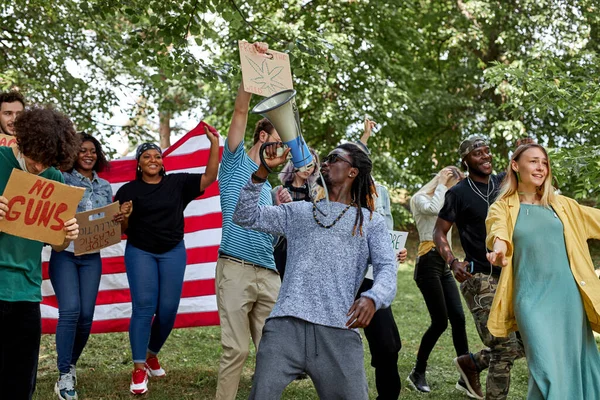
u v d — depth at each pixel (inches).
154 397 206.4
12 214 130.0
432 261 229.6
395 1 668.1
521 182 170.7
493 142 727.1
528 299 162.6
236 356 173.2
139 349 204.8
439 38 759.1
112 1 284.4
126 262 209.0
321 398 128.9
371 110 658.8
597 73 261.4
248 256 178.5
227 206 179.2
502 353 180.9
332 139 711.7
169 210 208.7
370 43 655.1
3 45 458.3
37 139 130.7
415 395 220.7
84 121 512.7
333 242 129.8
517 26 689.6
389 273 128.5
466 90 766.5
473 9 676.7
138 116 559.8
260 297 181.0
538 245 164.4
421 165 784.9
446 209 201.2
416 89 753.6
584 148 235.8
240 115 177.8
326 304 127.3
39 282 138.3
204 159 257.6
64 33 491.8
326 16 643.5
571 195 632.4
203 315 251.1
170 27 281.1
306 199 199.3
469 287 191.9
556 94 250.5
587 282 163.2
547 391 153.3
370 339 174.4
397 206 692.7
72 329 201.5
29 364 135.6
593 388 161.9
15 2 426.0
